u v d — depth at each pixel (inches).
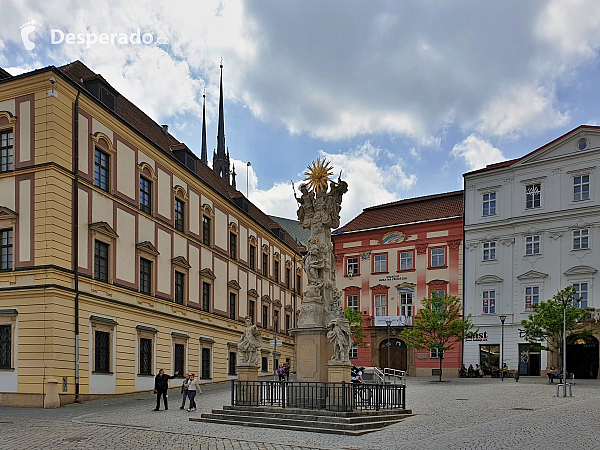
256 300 2266.2
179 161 1694.1
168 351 1577.3
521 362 2069.4
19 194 1226.0
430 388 1502.2
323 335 912.3
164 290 1588.3
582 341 1907.0
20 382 1160.8
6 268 1221.7
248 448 615.8
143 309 1469.0
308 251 980.6
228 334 1968.5
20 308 1186.6
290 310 2655.0
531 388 1437.0
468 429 737.0
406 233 2412.6
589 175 2018.9
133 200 1471.5
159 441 665.6
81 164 1285.7
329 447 620.7
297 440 668.7
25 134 1236.5
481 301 2188.7
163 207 1614.2
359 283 2490.2
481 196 2247.8
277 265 2544.3
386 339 2370.8
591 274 1971.0
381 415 828.0
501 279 2149.4
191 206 1774.1
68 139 1254.9
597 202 1993.1
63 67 1457.9
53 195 1199.6
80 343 1228.5
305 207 1003.9
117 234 1387.8
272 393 860.0
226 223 2033.7
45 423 846.5
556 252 2049.7
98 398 1267.2
